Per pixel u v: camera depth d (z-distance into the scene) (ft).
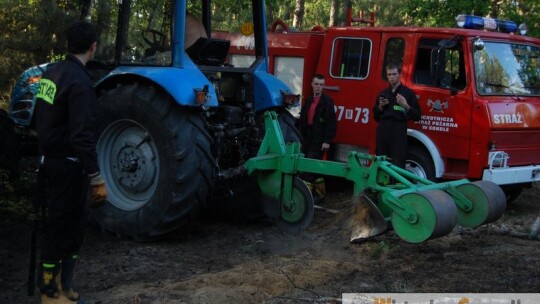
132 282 16.06
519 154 24.97
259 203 21.52
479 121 23.80
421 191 16.71
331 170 18.69
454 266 17.60
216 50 21.97
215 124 20.65
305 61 29.71
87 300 14.55
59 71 13.05
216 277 16.08
